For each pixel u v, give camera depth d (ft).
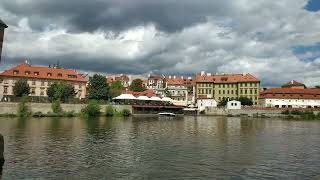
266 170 111.65
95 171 106.11
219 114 585.63
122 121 339.98
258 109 564.30
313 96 641.40
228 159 128.67
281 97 639.76
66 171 105.29
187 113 570.46
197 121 381.60
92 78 509.76
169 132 231.09
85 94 574.15
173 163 119.65
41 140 170.09
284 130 270.05
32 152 134.92
